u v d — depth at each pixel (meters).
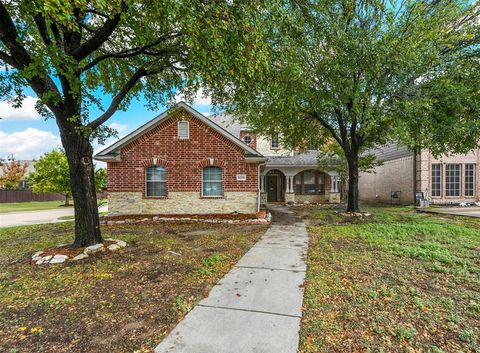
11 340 2.87
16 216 15.45
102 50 8.17
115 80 9.12
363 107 9.73
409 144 9.80
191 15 4.43
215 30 4.61
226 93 8.16
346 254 5.92
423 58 8.69
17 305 3.67
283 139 15.16
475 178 17.22
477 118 9.05
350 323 3.08
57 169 21.64
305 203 19.47
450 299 3.65
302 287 4.12
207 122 11.98
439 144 9.98
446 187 17.16
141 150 12.13
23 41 5.22
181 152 12.16
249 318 3.21
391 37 8.57
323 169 18.62
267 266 5.16
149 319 3.24
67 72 4.99
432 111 9.11
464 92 8.45
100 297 3.87
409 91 9.38
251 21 4.98
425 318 3.17
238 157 12.16
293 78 7.46
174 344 2.71
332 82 9.39
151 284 4.31
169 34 6.43
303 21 6.94
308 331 2.92
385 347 2.64
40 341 2.85
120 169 12.09
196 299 3.75
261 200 18.70
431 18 8.73
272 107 10.56
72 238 8.02
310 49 8.34
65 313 3.44
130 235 8.18
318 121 13.67
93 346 2.74
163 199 12.10
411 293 3.84
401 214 13.01
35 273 4.89
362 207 17.20
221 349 2.61
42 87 5.59
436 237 7.47
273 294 3.88
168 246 6.70
